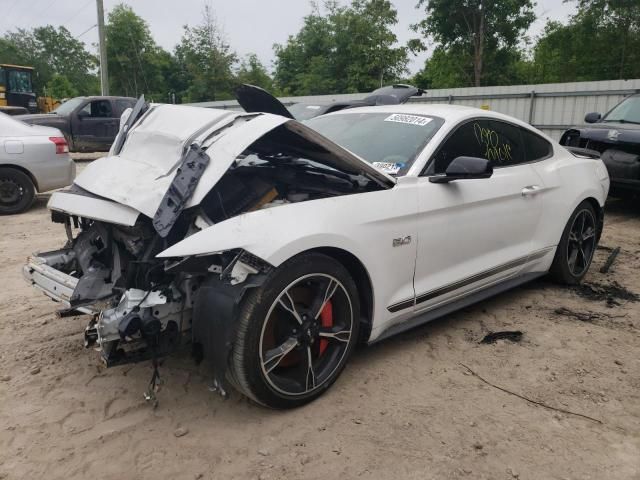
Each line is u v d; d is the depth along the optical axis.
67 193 3.06
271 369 2.60
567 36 31.52
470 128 3.76
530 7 32.06
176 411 2.77
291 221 2.61
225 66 38.12
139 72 44.62
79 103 15.29
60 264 3.29
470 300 3.81
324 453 2.46
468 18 32.28
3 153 7.68
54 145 8.08
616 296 4.53
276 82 43.88
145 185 2.70
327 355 2.91
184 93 43.09
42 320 3.86
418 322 3.41
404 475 2.32
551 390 3.02
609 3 29.17
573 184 4.48
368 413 2.77
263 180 3.08
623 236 6.72
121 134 3.43
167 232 2.48
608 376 3.18
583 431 2.65
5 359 3.29
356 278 3.01
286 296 2.59
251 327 2.47
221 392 2.52
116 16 43.47
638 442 2.57
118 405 2.81
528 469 2.37
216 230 2.45
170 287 2.55
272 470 2.34
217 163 2.63
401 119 3.82
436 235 3.31
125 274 2.76
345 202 2.86
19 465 2.36
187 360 3.27
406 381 3.09
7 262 5.30
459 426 2.67
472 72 33.69
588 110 15.59
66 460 2.39
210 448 2.48
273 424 2.66
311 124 4.28
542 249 4.30
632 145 7.32
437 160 3.46
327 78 37.94
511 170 3.98
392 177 3.16
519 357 3.41
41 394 2.91
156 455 2.43
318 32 41.25
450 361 3.34
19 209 7.96
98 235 3.19
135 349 2.51
